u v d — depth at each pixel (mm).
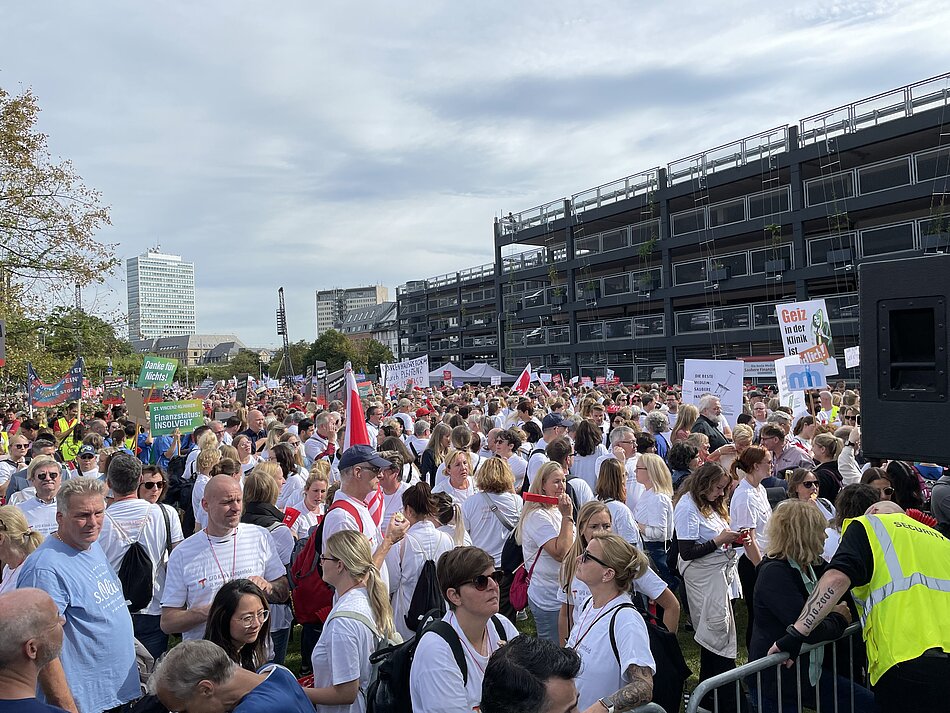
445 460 7180
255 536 4629
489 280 63469
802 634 3418
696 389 13344
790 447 7949
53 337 23547
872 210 31578
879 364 3062
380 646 3590
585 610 3531
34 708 2545
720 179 36000
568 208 46000
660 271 40000
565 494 5043
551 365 47812
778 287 35000
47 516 6016
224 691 2699
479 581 3111
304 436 11062
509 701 2330
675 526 5180
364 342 87000
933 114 27281
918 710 3109
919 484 5484
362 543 3738
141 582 4832
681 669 3414
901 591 3242
